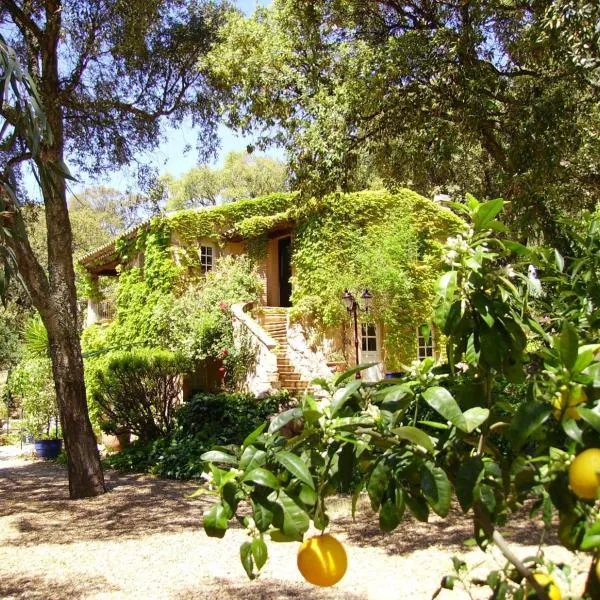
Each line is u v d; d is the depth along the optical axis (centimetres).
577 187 977
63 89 952
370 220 1805
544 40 822
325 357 1755
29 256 878
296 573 533
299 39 1095
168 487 984
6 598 489
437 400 116
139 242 1812
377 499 120
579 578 260
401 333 1777
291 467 112
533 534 532
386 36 1070
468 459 120
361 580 495
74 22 958
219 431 1179
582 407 101
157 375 1303
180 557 596
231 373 1574
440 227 1856
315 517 122
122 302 1855
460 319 123
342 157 962
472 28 881
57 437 1550
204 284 1786
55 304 923
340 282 1742
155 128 1096
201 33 1075
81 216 3550
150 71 1060
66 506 863
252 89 1093
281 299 2011
